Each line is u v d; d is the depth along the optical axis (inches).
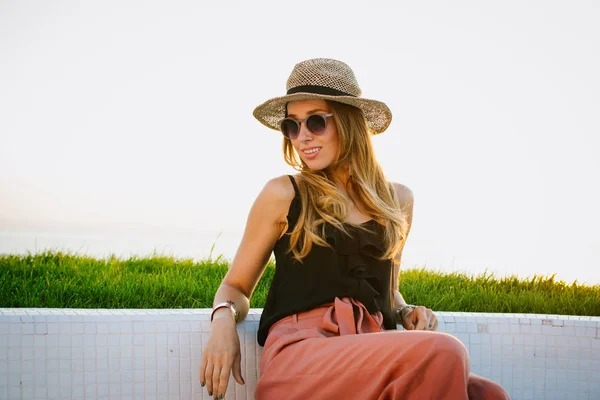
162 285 160.1
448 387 79.5
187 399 108.8
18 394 102.3
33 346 103.3
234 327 100.7
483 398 85.3
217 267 195.9
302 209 103.0
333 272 101.0
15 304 141.8
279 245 105.1
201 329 110.1
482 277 202.7
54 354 104.1
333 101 108.0
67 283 154.4
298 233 102.0
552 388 126.6
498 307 165.2
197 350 109.7
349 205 106.1
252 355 110.1
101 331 106.3
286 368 92.1
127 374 106.7
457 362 79.6
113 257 218.1
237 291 106.3
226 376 96.8
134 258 214.7
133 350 107.2
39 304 143.3
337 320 97.7
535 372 126.3
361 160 109.3
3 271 170.1
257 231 105.1
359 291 101.5
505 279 201.6
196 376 109.4
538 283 195.6
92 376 105.3
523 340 126.0
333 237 101.0
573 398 127.1
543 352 126.7
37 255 207.8
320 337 95.0
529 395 125.9
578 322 128.1
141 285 158.1
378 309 103.1
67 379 104.3
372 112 113.7
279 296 103.6
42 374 103.4
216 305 103.7
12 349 102.6
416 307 112.4
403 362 81.7
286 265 103.7
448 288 182.1
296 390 89.7
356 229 102.9
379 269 104.8
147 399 107.3
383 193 110.8
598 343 128.2
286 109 111.6
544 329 127.0
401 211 111.5
